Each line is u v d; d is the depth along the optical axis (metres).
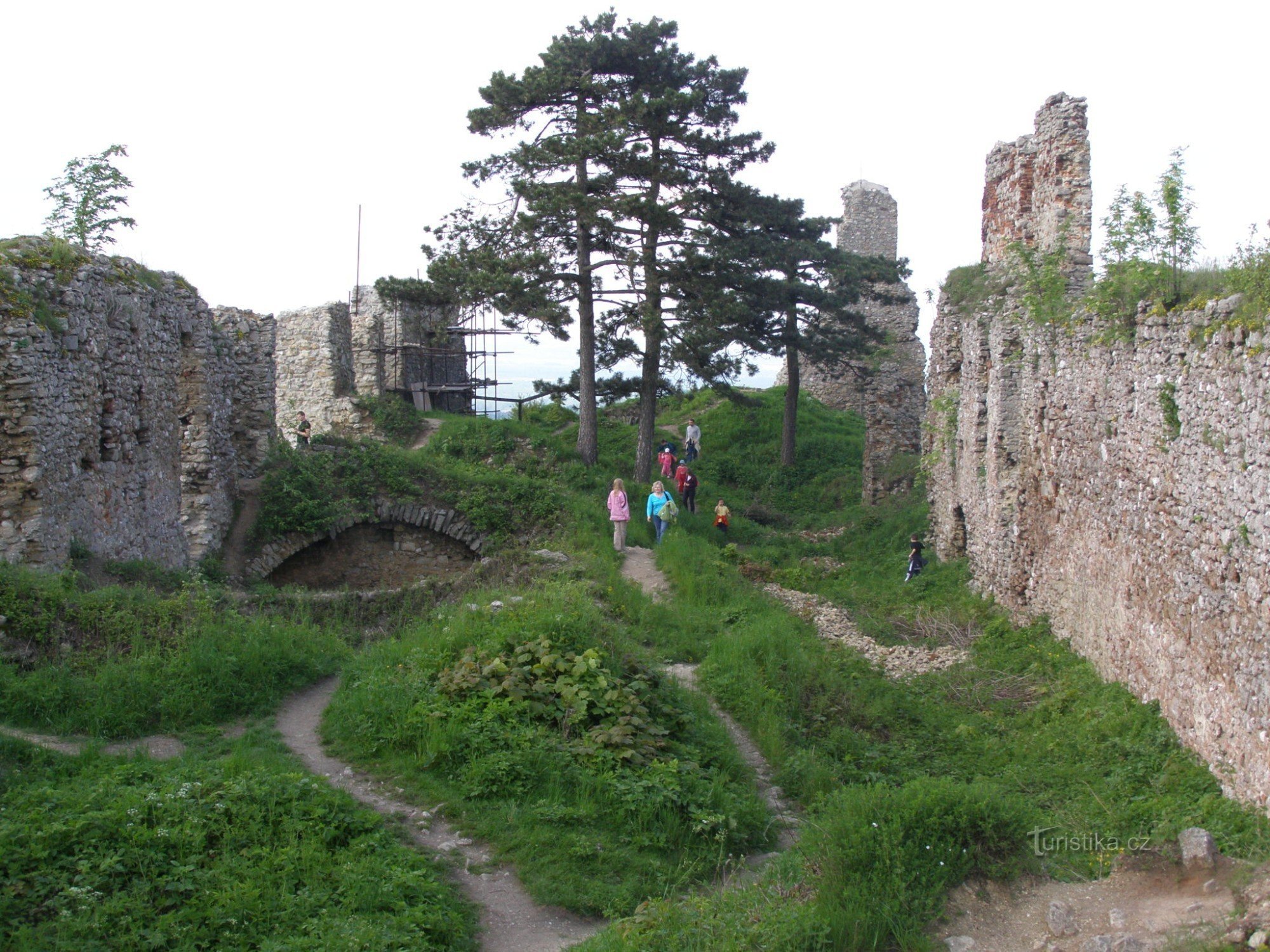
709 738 10.05
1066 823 8.20
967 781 9.99
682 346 25.14
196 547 17.70
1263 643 7.82
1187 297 10.84
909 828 7.12
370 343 30.67
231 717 9.31
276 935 5.86
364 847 6.88
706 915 6.61
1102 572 12.54
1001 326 17.39
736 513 28.22
